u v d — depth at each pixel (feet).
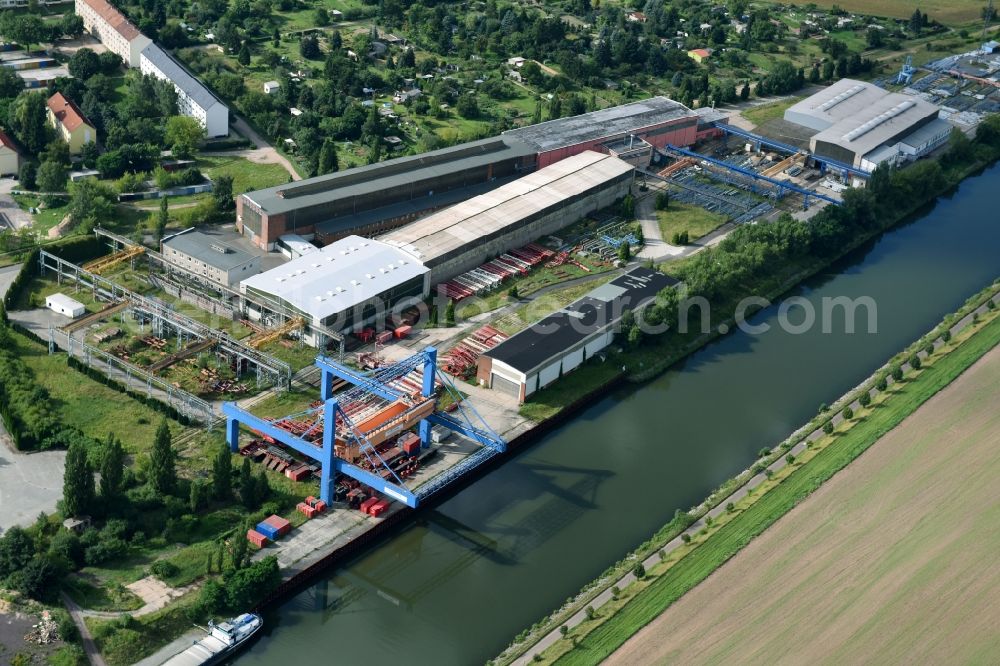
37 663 646.74
